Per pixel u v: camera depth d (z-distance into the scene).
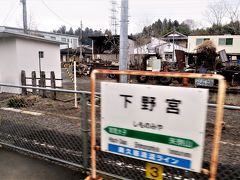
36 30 40.12
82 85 15.60
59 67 13.78
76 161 3.60
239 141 4.50
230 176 3.14
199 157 2.13
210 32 52.53
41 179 3.12
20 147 4.05
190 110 2.13
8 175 3.23
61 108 7.54
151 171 2.52
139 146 2.43
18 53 11.19
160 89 2.25
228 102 10.68
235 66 18.06
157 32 53.97
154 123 2.31
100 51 36.59
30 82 11.84
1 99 9.06
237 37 37.28
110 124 2.57
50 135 4.70
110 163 3.53
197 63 18.89
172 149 2.25
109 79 18.92
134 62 27.06
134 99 2.40
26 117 6.24
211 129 4.80
